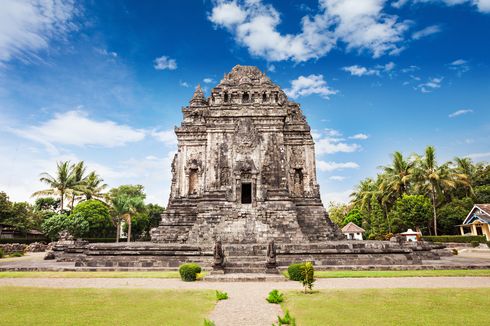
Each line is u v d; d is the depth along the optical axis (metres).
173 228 33.38
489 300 12.28
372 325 9.34
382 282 17.14
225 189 33.16
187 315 10.52
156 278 19.27
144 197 83.50
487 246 44.12
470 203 55.44
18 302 12.38
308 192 37.12
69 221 52.84
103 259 24.36
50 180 63.00
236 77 41.53
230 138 34.97
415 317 10.08
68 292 14.30
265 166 33.75
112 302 12.38
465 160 64.62
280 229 29.56
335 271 21.61
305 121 39.94
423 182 56.28
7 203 57.97
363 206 69.75
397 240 28.64
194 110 40.59
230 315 10.50
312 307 11.38
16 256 39.47
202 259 23.95
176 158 38.84
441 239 48.34
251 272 21.03
